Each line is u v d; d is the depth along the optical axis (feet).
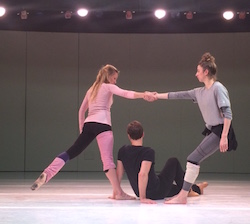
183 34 28.48
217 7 22.21
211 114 14.40
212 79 14.57
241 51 28.12
